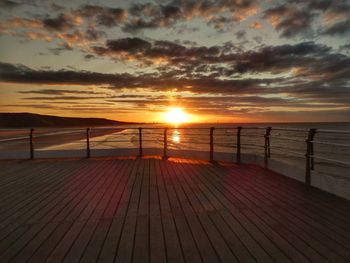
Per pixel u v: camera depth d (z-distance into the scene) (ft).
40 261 8.52
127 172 22.39
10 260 8.61
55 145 82.89
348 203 14.07
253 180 19.30
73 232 10.69
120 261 8.48
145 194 15.94
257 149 65.82
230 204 14.03
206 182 18.79
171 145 76.38
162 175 21.13
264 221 11.71
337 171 39.22
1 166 26.11
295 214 12.54
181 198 15.11
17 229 11.08
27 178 20.70
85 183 18.81
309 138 17.58
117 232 10.64
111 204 14.16
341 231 10.63
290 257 8.66
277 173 21.66
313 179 17.35
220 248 9.27
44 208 13.69
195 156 29.58
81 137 151.23
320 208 13.35
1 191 17.02
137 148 32.12
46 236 10.36
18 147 81.51
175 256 8.76
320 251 9.04
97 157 31.22
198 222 11.62
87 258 8.67
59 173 22.40
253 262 8.38
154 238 10.07
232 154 27.30
